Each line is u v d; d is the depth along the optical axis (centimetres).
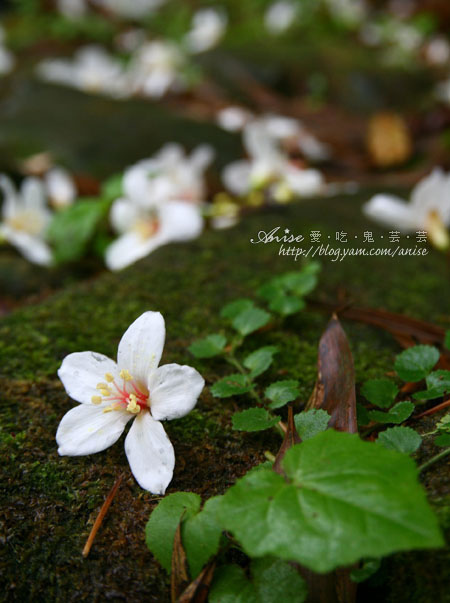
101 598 17
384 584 16
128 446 18
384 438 18
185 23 107
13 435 21
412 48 88
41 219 39
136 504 19
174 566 16
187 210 34
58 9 113
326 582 16
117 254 35
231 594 16
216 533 16
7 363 24
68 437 19
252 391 21
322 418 18
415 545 13
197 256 32
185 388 18
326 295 29
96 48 101
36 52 98
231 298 28
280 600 15
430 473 18
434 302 29
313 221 36
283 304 26
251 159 56
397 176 53
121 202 36
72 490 19
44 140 56
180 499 17
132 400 19
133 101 67
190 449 20
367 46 90
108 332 26
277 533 14
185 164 43
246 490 15
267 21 100
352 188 46
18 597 17
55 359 24
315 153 56
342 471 15
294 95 76
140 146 56
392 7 108
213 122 63
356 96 73
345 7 97
